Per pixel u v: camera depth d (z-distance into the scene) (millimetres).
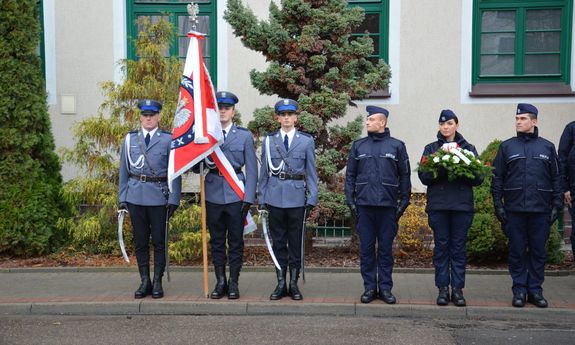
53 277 8086
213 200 6891
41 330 6117
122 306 6750
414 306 6598
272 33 8336
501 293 7172
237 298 6914
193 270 8406
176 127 6789
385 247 6730
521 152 6535
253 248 9438
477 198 8344
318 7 8555
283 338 5812
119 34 10523
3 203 8820
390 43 10258
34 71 9156
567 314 6430
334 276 8047
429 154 6676
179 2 10734
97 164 8523
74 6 10508
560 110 10070
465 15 10156
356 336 5871
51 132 9820
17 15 8867
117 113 8594
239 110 10430
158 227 6953
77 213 8984
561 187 6617
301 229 6859
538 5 10305
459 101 10219
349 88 8555
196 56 6766
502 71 10461
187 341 5734
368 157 6641
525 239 6613
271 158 6848
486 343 5652
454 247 6645
